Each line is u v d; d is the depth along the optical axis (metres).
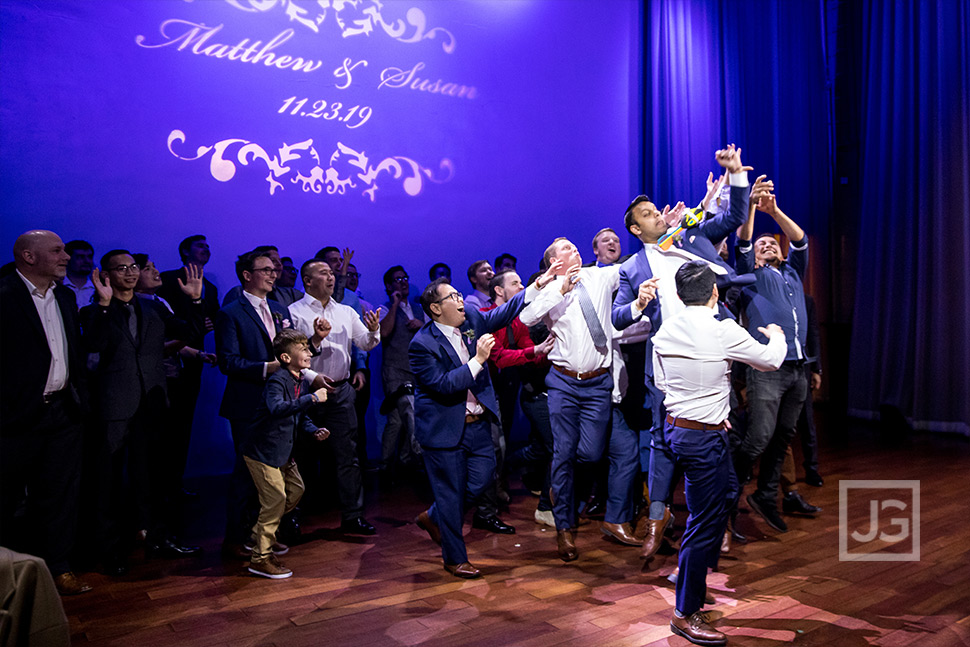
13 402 2.98
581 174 7.12
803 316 3.90
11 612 1.91
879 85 7.06
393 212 6.10
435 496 3.29
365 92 5.98
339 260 5.25
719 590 3.04
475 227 6.52
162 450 3.71
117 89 5.02
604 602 2.96
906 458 5.48
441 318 3.30
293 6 5.67
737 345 2.61
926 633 2.60
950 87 6.46
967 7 6.30
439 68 6.34
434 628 2.74
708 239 3.71
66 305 3.21
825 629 2.65
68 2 4.86
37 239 3.04
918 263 6.68
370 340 4.12
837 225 7.96
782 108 7.80
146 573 3.38
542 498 4.12
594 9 7.21
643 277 3.61
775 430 3.84
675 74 7.39
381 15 6.05
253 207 5.51
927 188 6.63
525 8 6.80
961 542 3.55
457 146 6.43
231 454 5.50
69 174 4.86
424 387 3.24
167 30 5.19
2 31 4.67
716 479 2.61
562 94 7.02
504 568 3.39
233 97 5.43
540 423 4.03
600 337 3.53
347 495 4.00
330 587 3.18
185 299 4.89
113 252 3.47
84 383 3.25
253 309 3.79
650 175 7.41
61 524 3.15
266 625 2.79
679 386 2.67
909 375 6.78
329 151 5.81
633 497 3.83
